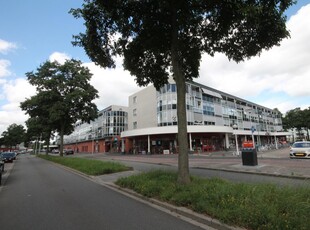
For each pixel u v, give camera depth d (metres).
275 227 3.83
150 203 6.69
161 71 10.23
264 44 7.75
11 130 85.38
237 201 5.00
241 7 5.68
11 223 5.29
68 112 27.47
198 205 5.26
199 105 42.84
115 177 12.17
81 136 87.38
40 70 26.83
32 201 7.50
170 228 4.59
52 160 28.00
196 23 8.18
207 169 14.01
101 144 65.75
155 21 8.20
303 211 4.20
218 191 5.68
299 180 9.05
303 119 71.44
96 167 14.91
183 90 7.78
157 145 40.88
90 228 4.77
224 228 4.40
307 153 18.31
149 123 44.22
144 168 16.23
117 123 62.44
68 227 4.89
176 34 7.77
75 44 8.19
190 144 35.75
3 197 8.43
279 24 6.73
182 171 7.37
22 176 14.96
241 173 11.73
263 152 29.73
